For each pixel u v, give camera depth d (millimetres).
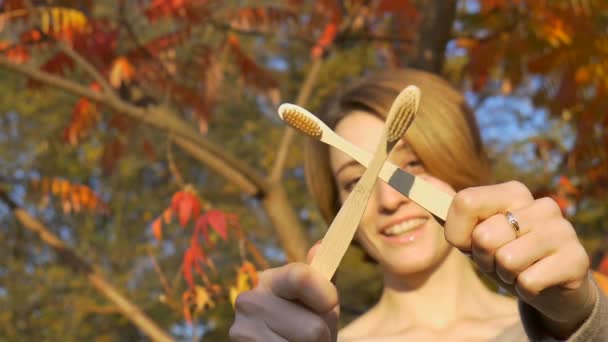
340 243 887
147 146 4441
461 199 845
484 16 3875
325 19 3871
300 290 882
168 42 3408
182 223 2572
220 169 3059
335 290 888
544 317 975
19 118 8336
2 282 8016
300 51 8211
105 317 7848
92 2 3453
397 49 4277
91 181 8461
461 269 1706
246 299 920
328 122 1828
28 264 8117
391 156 1712
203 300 2578
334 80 7395
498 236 826
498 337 1390
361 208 872
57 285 7977
